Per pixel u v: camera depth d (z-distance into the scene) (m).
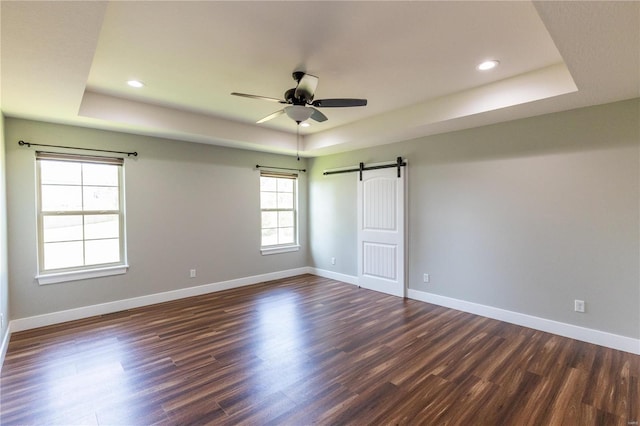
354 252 5.48
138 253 4.26
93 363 2.73
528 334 3.32
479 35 2.27
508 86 3.07
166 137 4.41
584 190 3.14
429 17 2.04
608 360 2.75
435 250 4.36
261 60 2.63
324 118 3.19
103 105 3.48
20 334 3.33
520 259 3.58
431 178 4.37
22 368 2.64
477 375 2.53
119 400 2.22
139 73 2.88
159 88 3.27
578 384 2.38
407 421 2.00
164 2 1.85
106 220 4.06
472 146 3.94
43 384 2.41
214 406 2.15
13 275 3.40
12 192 3.40
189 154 4.73
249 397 2.25
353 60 2.65
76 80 2.40
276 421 2.00
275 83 3.13
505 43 2.38
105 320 3.75
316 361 2.77
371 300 4.57
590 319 3.12
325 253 6.01
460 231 4.09
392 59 2.64
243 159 5.36
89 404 2.17
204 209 4.90
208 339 3.23
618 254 2.96
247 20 2.05
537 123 3.41
